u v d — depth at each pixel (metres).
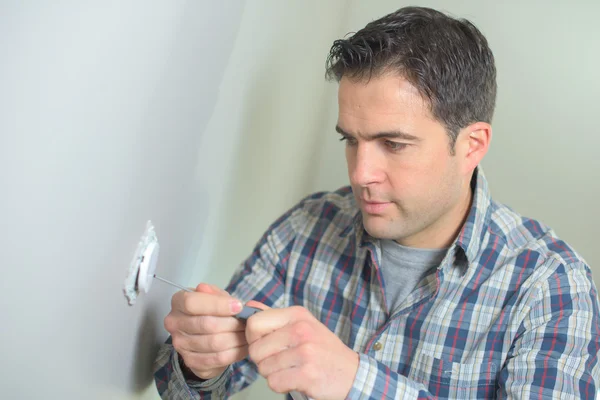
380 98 0.91
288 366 0.81
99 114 0.58
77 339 0.68
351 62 0.92
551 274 1.07
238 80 1.09
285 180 1.79
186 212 1.01
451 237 1.12
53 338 0.62
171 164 0.85
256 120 1.29
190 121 0.88
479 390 1.06
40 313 0.58
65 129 0.53
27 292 0.54
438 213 1.03
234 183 1.28
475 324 1.08
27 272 0.53
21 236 0.51
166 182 0.85
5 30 0.43
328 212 1.29
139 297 0.87
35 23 0.45
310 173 2.17
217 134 1.05
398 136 0.92
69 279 0.62
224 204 1.25
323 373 0.81
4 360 0.54
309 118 1.89
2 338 0.53
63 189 0.55
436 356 1.08
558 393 0.96
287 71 1.46
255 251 1.32
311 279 1.25
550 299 1.05
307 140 1.95
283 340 0.81
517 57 2.12
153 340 1.01
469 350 1.07
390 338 1.12
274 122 1.46
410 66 0.91
